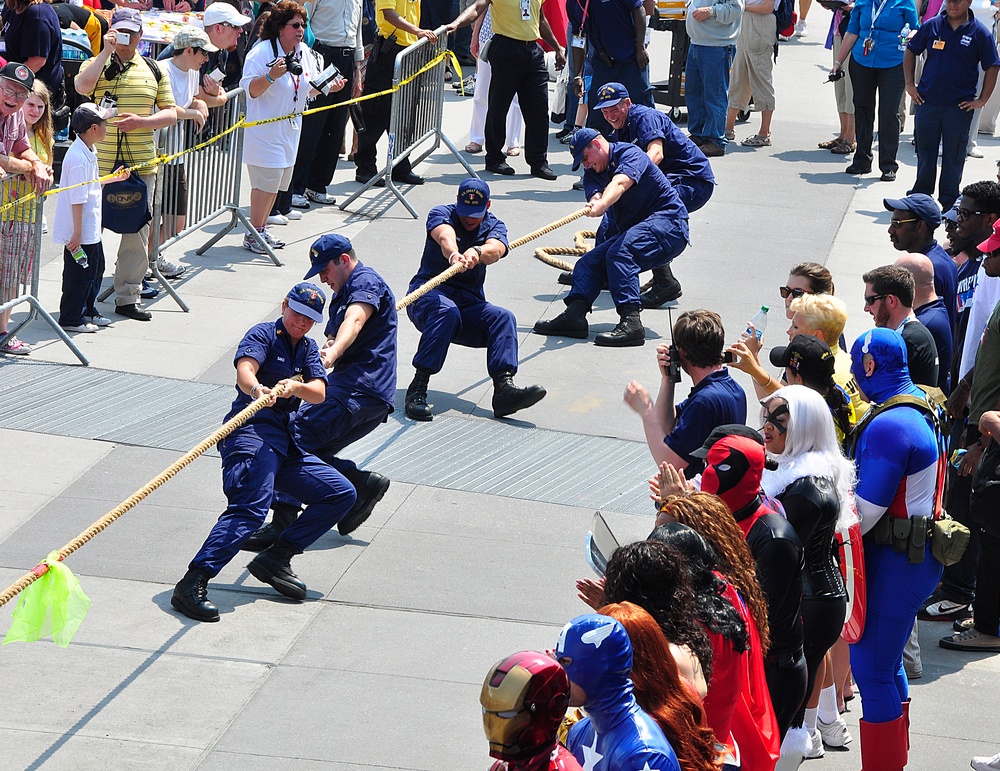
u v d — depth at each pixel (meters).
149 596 15.27
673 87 40.09
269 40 27.30
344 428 17.22
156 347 23.09
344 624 15.00
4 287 21.52
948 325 17.17
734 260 29.09
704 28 36.44
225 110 26.80
